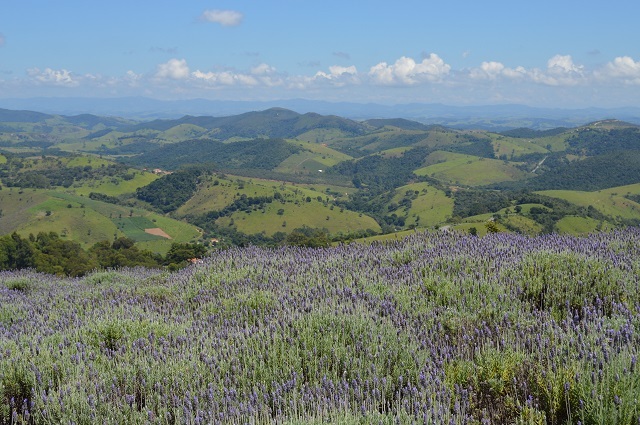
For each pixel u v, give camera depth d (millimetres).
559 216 127812
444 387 4309
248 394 4621
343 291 7406
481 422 3963
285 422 3832
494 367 4621
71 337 6449
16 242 51250
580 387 3895
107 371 5297
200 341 5938
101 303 9078
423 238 11539
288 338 5684
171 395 4688
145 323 6750
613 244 9016
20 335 6645
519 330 5520
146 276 15359
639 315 5270
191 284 9930
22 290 13078
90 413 4465
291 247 12766
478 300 6535
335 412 3951
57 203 186375
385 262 9461
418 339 5535
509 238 10555
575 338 4895
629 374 3867
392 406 4215
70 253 62906
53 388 4945
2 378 5195
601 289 6547
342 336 5648
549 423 3941
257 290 8320
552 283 6875
